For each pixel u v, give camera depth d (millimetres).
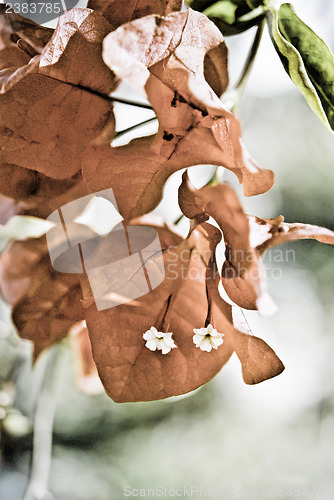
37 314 185
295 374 757
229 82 170
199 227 172
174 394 178
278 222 164
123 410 770
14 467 465
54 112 170
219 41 164
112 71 169
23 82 167
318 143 682
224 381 750
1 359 365
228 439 775
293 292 735
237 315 173
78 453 761
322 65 193
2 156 172
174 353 180
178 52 158
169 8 167
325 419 774
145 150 165
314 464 765
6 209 177
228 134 156
